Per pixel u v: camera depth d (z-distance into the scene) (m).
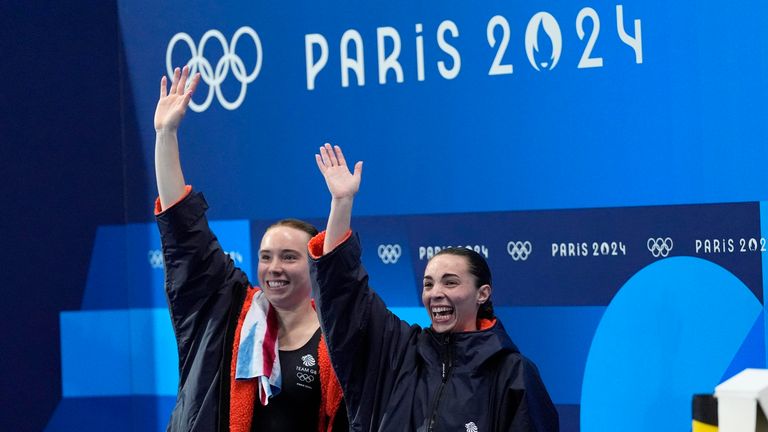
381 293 14.98
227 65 15.74
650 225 13.70
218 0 15.77
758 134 13.18
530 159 14.23
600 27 13.85
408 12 14.78
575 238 14.05
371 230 15.02
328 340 10.26
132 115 16.39
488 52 14.41
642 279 13.76
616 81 13.80
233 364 11.03
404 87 14.83
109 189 16.55
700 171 13.45
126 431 16.53
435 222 14.71
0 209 15.97
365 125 15.03
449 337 10.09
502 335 10.09
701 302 13.49
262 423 10.89
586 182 13.98
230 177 15.74
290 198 15.43
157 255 16.36
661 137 13.62
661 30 13.58
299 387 10.91
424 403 9.92
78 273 16.58
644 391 13.77
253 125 15.61
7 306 16.05
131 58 16.36
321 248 10.40
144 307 16.44
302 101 15.35
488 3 14.38
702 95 13.41
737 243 13.30
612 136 13.84
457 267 10.16
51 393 16.42
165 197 11.25
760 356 13.23
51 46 16.38
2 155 15.98
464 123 14.55
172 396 16.33
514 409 9.70
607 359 13.94
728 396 5.64
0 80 15.95
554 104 14.10
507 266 14.38
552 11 14.08
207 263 11.29
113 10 16.41
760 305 13.21
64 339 16.53
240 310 11.33
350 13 15.07
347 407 10.46
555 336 14.18
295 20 15.36
